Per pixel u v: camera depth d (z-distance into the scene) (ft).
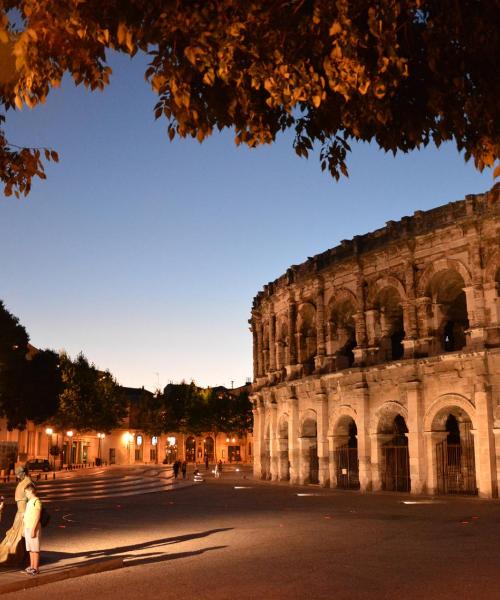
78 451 434.30
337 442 179.52
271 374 222.48
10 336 263.90
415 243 158.81
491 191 31.81
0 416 273.33
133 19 29.71
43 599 51.80
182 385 474.90
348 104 34.01
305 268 201.16
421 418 152.35
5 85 30.76
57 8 27.81
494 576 57.77
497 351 137.90
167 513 121.90
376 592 51.96
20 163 36.29
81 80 32.45
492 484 135.85
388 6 27.89
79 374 359.46
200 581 57.41
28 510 59.88
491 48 31.04
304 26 29.66
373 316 170.50
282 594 51.67
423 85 34.63
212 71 29.73
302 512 118.62
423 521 99.71
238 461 522.88
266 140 35.37
